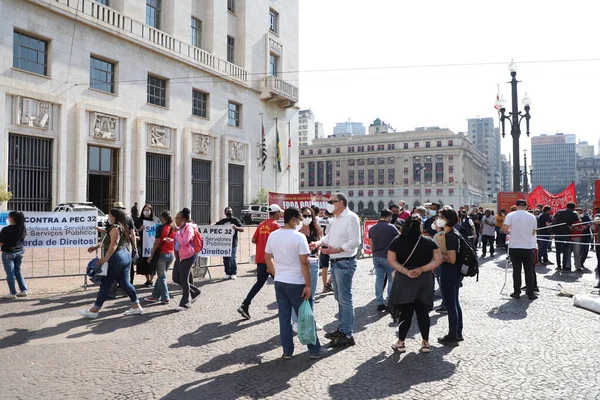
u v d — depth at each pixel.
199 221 32.03
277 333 6.58
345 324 6.01
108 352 5.63
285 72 41.88
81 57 24.09
